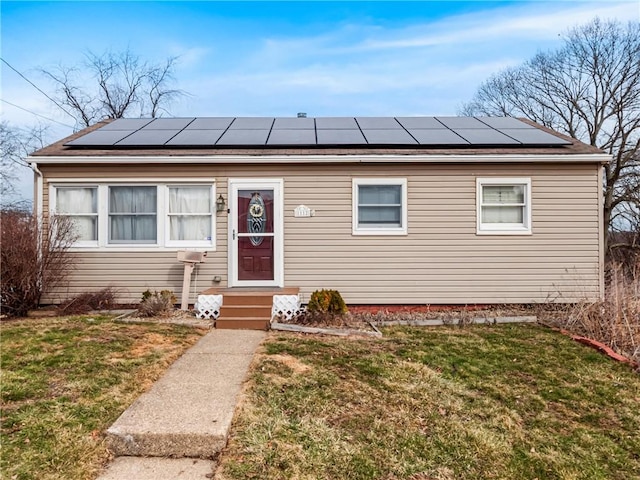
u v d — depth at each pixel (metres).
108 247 8.43
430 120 11.11
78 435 3.35
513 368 5.37
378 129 10.02
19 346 5.44
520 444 3.62
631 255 18.16
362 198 8.62
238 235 8.52
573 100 21.70
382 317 8.00
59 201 8.47
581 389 4.79
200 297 7.62
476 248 8.59
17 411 3.69
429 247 8.57
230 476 2.91
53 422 3.52
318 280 8.53
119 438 3.22
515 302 8.60
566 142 8.70
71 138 9.38
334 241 8.55
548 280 8.59
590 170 8.60
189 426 3.36
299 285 8.52
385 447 3.39
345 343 6.14
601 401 4.52
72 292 8.41
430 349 5.97
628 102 19.50
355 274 8.55
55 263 8.02
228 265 8.49
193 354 5.40
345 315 7.58
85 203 8.52
